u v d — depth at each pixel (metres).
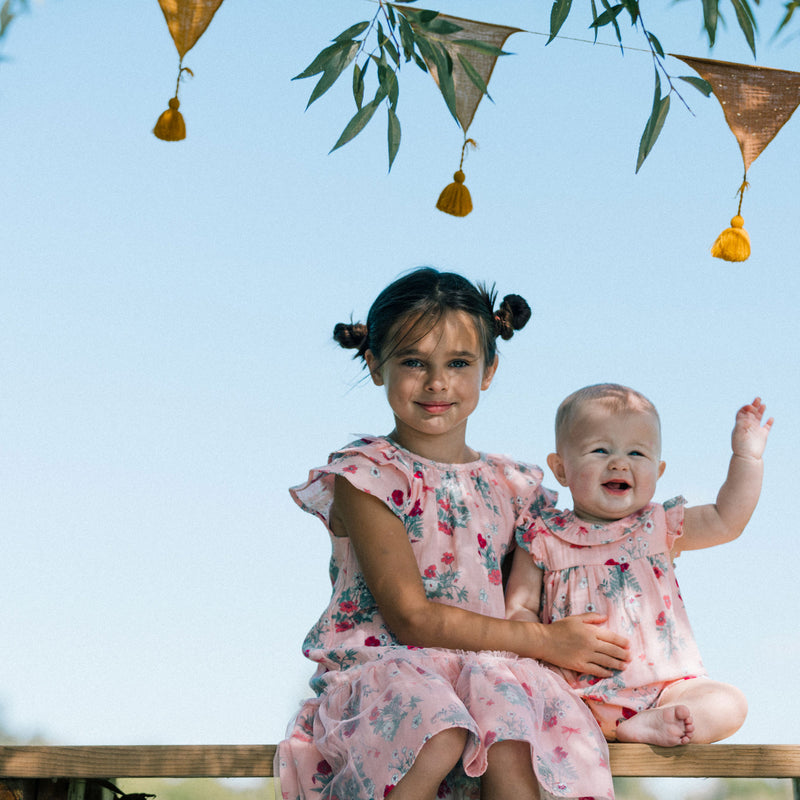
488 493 2.67
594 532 2.59
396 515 2.51
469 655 2.31
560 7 2.52
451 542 2.55
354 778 2.12
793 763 2.20
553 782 2.11
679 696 2.36
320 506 2.64
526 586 2.61
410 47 2.55
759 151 2.64
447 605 2.39
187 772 2.17
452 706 2.10
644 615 2.50
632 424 2.61
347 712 2.25
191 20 2.20
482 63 2.58
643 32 2.56
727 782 9.24
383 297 2.70
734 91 2.62
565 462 2.65
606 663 2.41
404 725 2.10
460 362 2.62
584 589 2.55
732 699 2.32
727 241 2.63
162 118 2.22
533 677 2.30
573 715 2.26
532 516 2.67
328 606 2.56
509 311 2.80
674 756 2.21
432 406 2.59
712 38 2.68
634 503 2.59
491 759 2.12
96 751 2.16
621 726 2.29
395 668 2.24
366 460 2.55
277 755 2.22
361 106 2.57
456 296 2.64
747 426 2.61
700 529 2.61
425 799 2.07
